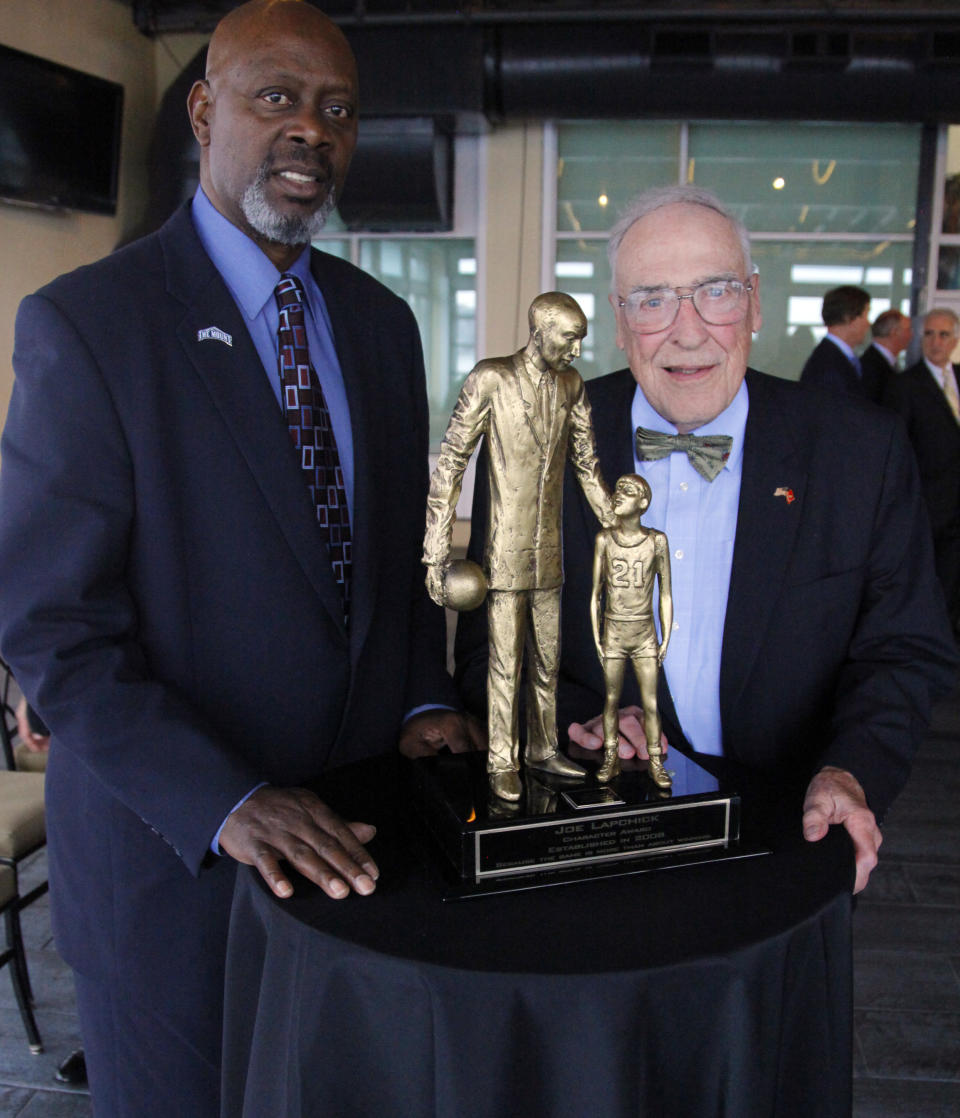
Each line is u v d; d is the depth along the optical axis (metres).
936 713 4.43
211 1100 1.39
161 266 1.36
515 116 6.40
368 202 6.73
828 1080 1.10
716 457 1.49
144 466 1.28
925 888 2.86
